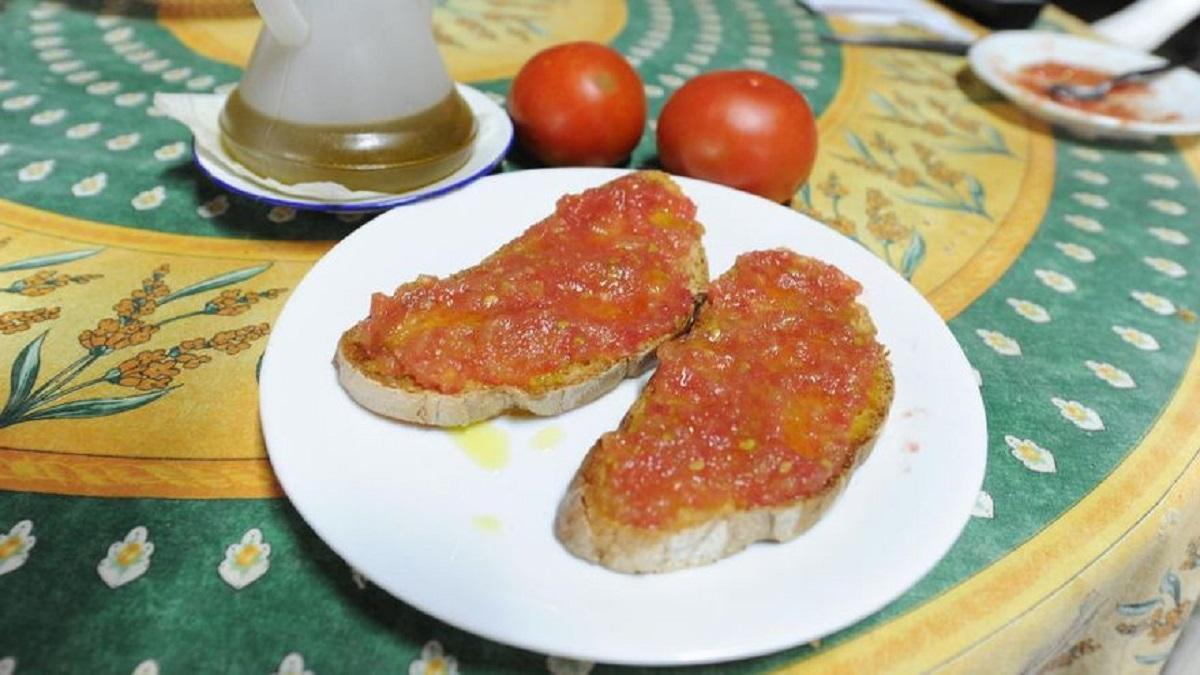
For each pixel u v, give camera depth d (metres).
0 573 0.19
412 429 0.23
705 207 0.31
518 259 0.26
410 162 0.30
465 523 0.20
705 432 0.21
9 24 0.45
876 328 0.26
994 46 0.50
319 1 0.28
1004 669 0.20
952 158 0.41
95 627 0.18
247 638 0.18
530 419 0.23
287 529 0.21
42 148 0.35
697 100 0.34
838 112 0.44
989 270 0.33
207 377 0.25
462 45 0.47
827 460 0.21
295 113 0.29
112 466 0.22
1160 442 0.25
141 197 0.32
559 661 0.19
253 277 0.29
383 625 0.19
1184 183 0.41
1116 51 0.51
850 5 0.58
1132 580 0.23
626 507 0.20
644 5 0.56
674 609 0.18
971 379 0.24
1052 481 0.24
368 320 0.24
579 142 0.35
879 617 0.20
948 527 0.20
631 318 0.25
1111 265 0.34
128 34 0.45
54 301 0.27
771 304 0.26
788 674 0.19
